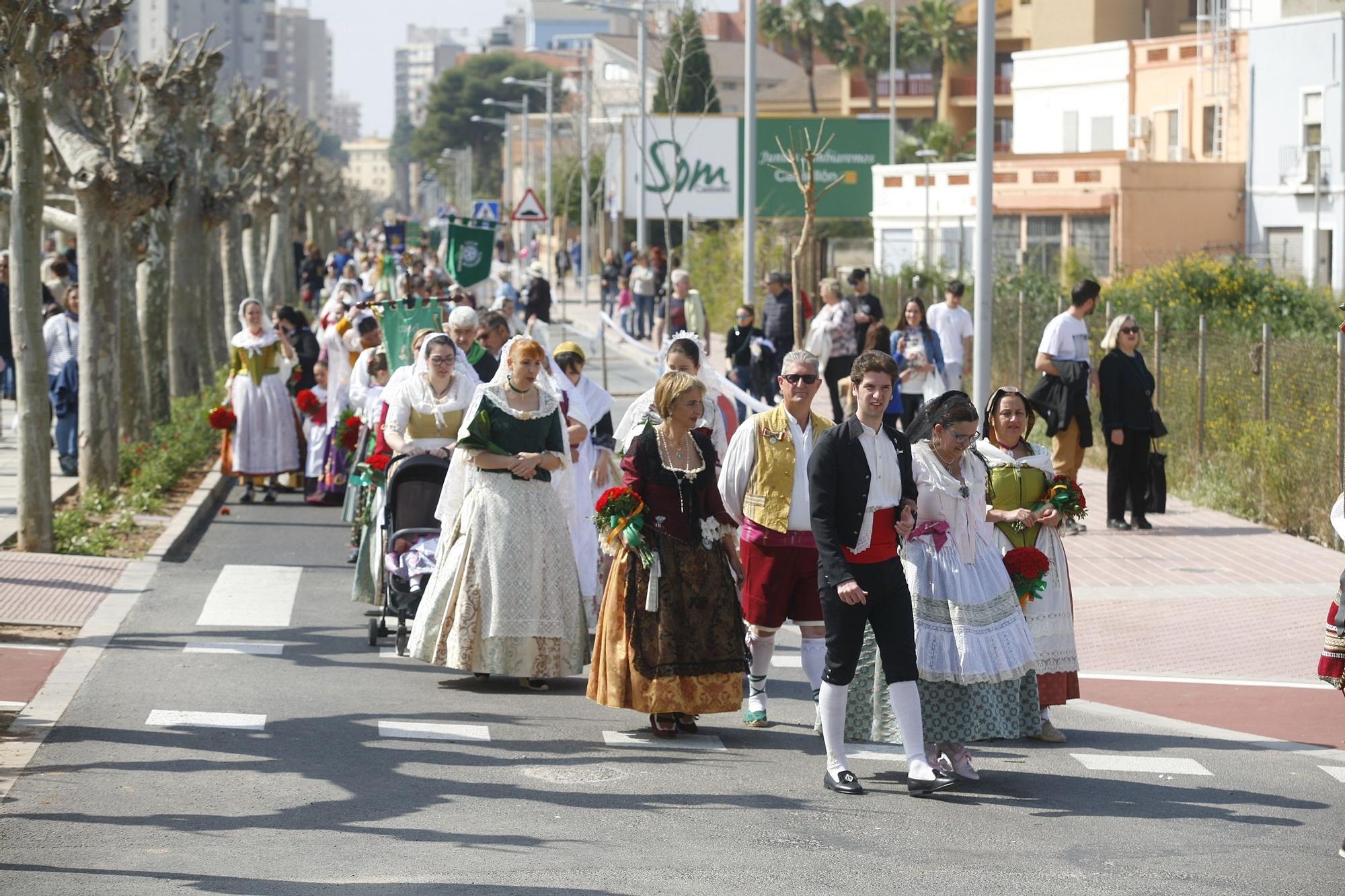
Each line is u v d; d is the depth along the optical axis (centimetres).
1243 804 1002
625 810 961
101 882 791
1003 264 4981
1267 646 1473
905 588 1009
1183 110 6812
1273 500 2142
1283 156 6138
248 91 5050
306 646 1420
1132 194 6134
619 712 1234
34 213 1784
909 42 10988
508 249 8831
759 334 3030
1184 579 1764
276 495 2403
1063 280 5681
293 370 2431
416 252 6072
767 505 1135
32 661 1315
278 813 928
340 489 2345
